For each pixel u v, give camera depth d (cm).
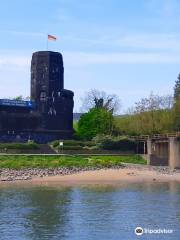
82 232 4475
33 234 4403
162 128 15500
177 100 16025
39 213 5434
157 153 13375
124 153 13862
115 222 4919
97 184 8719
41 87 15562
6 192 7388
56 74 15738
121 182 9119
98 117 15838
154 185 8575
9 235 4362
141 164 12800
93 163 11381
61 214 5375
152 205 6012
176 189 7875
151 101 16050
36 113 15300
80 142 13988
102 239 4212
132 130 15750
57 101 15575
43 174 10094
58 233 4438
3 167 10525
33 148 13350
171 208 5762
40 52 15762
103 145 13850
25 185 8500
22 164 10769
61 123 15550
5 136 14738
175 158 12400
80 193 7294
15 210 5631
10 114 14875
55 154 12912
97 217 5184
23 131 15000
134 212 5494
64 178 9662
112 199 6588
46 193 7269
